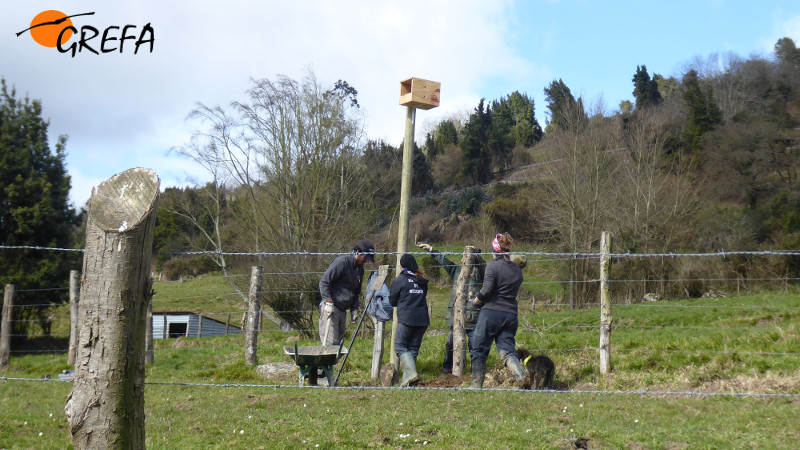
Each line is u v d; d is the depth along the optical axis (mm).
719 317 17344
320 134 28562
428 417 6625
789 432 5621
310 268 21094
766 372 8812
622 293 32375
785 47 55625
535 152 77312
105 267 3531
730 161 38656
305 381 9594
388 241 31047
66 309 30156
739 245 33594
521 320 18812
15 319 25672
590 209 34656
